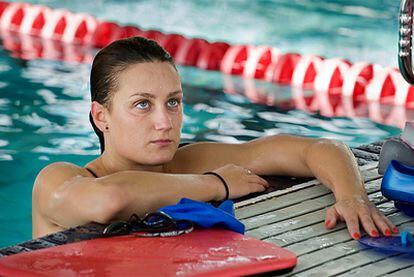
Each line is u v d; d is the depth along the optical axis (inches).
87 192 179.3
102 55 191.9
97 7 616.4
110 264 151.4
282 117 394.6
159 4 630.5
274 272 154.4
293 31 563.2
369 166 226.4
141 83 186.2
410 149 200.7
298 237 175.9
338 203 185.3
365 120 394.3
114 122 191.2
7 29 550.6
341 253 167.2
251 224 183.6
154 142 189.0
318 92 444.8
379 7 631.2
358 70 454.0
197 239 166.1
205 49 495.2
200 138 362.0
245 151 218.4
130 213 180.2
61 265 151.1
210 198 194.7
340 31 564.1
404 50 178.2
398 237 174.6
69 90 421.1
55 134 367.9
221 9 619.8
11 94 412.8
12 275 147.8
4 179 328.5
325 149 203.3
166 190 185.0
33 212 200.4
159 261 152.9
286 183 212.7
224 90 439.8
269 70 474.6
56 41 527.8
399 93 433.1
